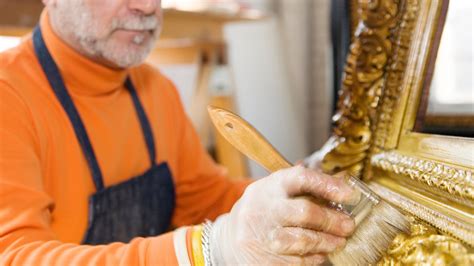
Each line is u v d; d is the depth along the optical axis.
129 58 0.82
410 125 0.61
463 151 0.50
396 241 0.50
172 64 1.66
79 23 0.80
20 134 0.74
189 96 2.01
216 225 0.54
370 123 0.66
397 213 0.50
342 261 0.49
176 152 1.04
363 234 0.50
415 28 0.62
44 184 0.80
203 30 1.64
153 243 0.57
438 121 0.64
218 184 1.04
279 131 2.34
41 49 0.85
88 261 0.56
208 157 1.10
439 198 0.51
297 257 0.48
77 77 0.85
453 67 0.64
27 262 0.58
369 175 0.64
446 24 0.61
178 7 1.47
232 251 0.50
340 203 0.48
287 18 2.37
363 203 0.50
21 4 1.24
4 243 0.63
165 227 1.00
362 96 0.68
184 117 1.07
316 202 0.49
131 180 0.90
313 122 2.47
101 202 0.85
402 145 0.61
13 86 0.77
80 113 0.86
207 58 1.67
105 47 0.81
